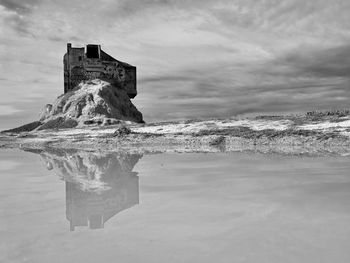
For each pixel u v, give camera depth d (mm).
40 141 48531
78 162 19125
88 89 77312
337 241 4664
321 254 4191
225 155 21672
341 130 32469
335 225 5453
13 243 4961
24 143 48000
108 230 5520
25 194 9039
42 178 12391
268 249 4422
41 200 8180
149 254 4395
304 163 15727
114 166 16531
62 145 43219
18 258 4367
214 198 8000
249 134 36719
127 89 86500
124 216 6441
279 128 38125
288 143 31969
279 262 3992
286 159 18000
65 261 4234
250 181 10594
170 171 13797
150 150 29438
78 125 66688
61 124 68688
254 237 4941
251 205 7129
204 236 5070
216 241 4820
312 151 24234
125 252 4496
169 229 5500
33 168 16078
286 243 4625
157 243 4816
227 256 4242
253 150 26812
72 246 4777
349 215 6098
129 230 5500
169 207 7137
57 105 76375
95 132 52312
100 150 31406
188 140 38094
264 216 6156
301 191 8664
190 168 14680
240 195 8297
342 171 12609
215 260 4125
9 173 14094
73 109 71938
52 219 6312
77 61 82312
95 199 8211
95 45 84812
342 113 41812
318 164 15133
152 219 6168
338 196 7938
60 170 15094
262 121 44219
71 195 8812
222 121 47844
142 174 13047
